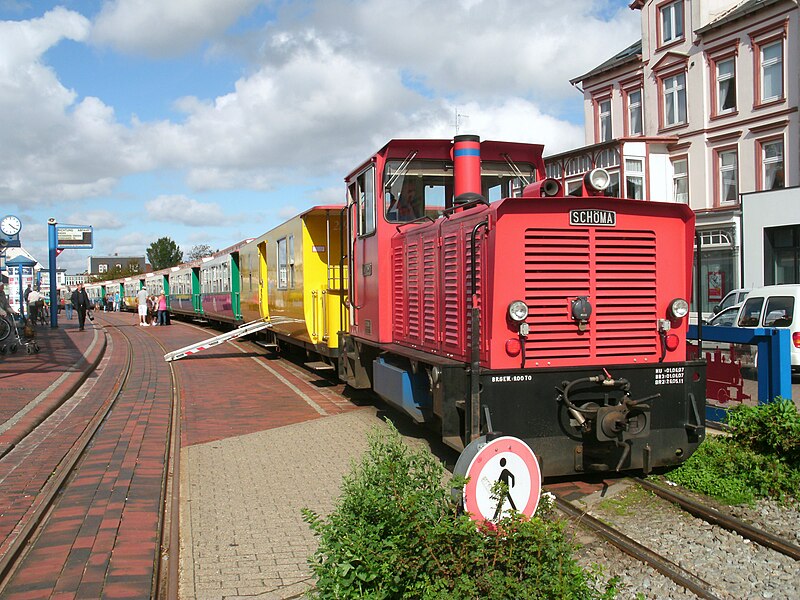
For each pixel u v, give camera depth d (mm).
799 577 4500
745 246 23297
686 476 6441
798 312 13836
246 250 22531
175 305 40375
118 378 14203
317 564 3871
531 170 9000
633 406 5914
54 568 4492
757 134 23438
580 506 5871
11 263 26656
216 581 4453
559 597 3465
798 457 6473
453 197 8523
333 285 12516
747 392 8242
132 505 5805
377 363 9125
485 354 6234
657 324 6355
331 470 7098
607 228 6234
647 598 4227
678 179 26484
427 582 3541
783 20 22344
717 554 4895
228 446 8250
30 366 15094
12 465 7262
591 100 30750
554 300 6145
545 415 6086
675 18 26312
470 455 4434
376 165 9156
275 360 18250
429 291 7840
